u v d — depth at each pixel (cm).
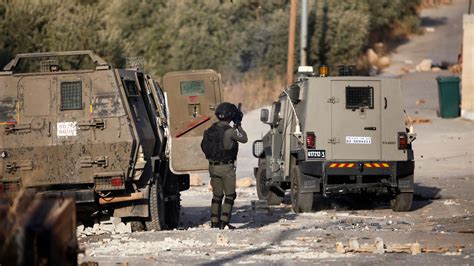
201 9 17300
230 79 16700
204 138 5466
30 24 13375
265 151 7550
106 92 5197
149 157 5319
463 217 5794
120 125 5141
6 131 5141
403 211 6538
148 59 17150
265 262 3900
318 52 17650
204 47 16988
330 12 18338
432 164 10000
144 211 5250
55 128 5134
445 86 13400
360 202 7306
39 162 5138
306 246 4459
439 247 4269
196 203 7656
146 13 17512
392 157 6581
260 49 17150
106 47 13962
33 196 2578
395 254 4119
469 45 13175
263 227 5466
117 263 3903
